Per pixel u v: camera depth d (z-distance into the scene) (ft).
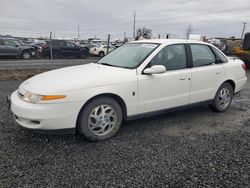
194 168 10.73
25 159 11.11
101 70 13.98
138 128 15.10
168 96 15.08
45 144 12.62
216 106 18.07
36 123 11.90
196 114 18.04
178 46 15.89
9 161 10.90
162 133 14.44
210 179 9.95
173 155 11.82
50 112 11.66
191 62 16.17
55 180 9.65
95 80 12.67
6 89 24.63
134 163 11.02
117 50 17.16
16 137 13.32
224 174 10.32
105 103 13.03
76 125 12.62
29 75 33.32
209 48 17.63
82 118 12.46
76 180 9.69
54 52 72.38
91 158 11.37
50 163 10.85
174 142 13.26
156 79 14.38
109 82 12.92
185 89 15.78
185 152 12.14
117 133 14.26
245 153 12.19
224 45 92.99
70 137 13.52
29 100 11.93
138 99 13.96
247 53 45.19
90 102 12.56
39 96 11.71
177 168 10.69
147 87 14.12
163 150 12.30
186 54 16.06
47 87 11.98
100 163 10.96
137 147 12.57
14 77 31.63
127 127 15.20
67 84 12.11
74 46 75.97
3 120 15.67
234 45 89.92
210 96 17.40
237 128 15.52
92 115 12.80
